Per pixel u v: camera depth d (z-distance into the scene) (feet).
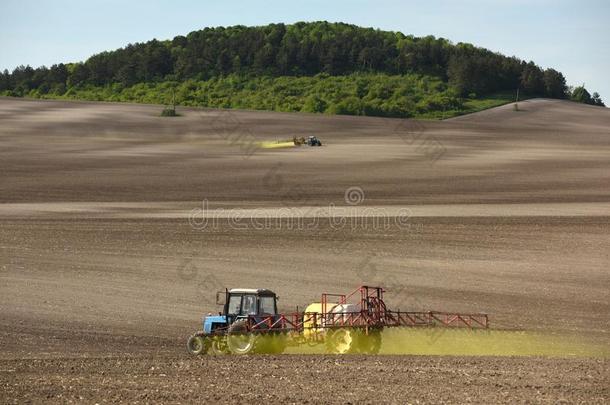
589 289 365.40
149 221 549.13
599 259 431.84
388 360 207.82
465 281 381.40
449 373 185.06
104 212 593.42
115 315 307.17
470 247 462.60
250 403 152.35
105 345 252.01
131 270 397.39
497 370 190.70
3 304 323.98
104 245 463.01
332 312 236.43
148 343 256.73
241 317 232.73
